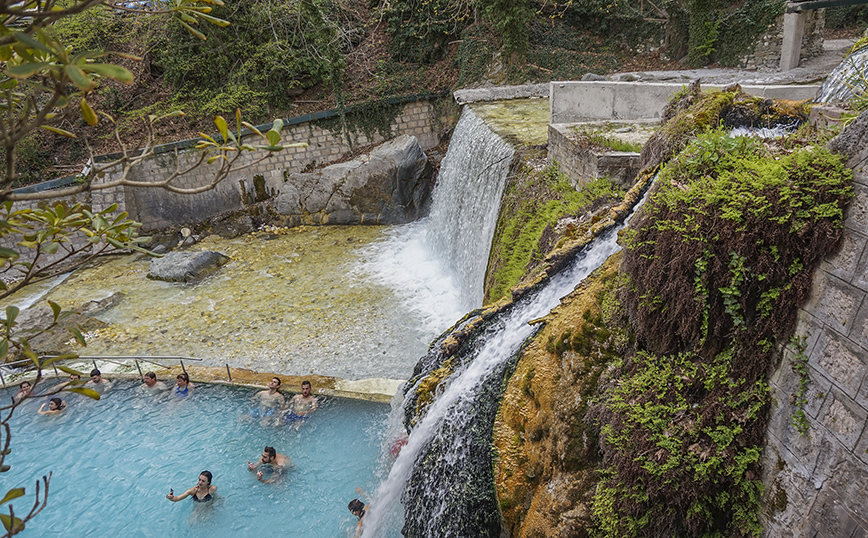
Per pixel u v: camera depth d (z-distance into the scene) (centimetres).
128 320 1357
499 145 1295
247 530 771
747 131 715
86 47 2020
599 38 2180
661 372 469
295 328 1283
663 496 436
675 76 1705
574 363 530
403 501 686
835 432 351
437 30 2161
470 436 616
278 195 1916
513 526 541
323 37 2041
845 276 346
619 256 580
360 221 1888
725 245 411
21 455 928
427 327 1255
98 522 799
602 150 898
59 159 1975
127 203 1850
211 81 2081
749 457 409
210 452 912
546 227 868
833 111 577
